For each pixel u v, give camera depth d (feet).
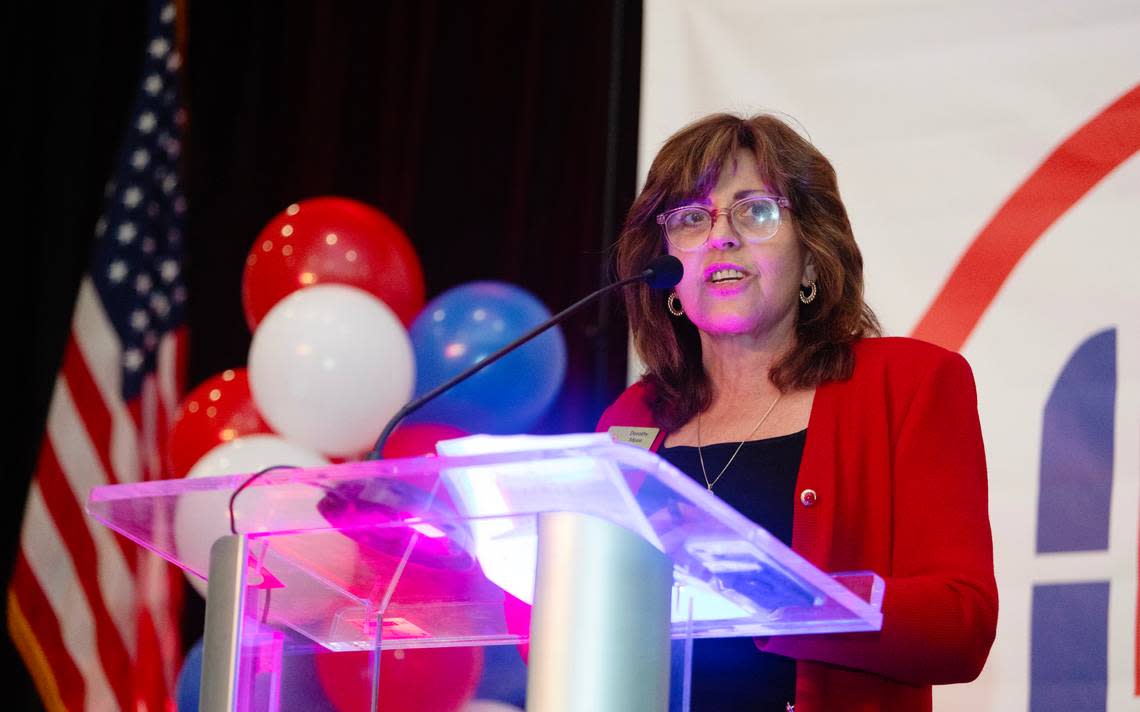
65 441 13.17
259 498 4.73
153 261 13.84
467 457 4.23
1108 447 9.03
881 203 9.88
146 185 13.96
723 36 10.57
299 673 5.57
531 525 4.66
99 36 15.14
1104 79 9.46
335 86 14.16
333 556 5.06
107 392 13.33
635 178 12.78
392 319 10.82
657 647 4.16
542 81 13.35
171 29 14.35
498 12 13.74
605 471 4.12
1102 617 8.86
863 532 6.33
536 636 4.09
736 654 6.17
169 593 13.14
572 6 13.39
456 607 5.49
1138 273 9.14
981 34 9.85
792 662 6.09
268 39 14.65
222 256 14.37
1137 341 9.07
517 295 10.97
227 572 4.72
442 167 13.62
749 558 4.48
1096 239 9.30
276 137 14.46
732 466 6.72
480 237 13.38
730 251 6.98
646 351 7.48
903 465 6.32
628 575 4.12
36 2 15.25
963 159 9.74
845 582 4.83
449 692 10.27
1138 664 8.73
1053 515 9.08
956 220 9.68
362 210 11.54
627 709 4.03
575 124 13.14
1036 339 9.32
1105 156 9.36
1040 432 9.20
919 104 9.93
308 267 11.11
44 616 12.79
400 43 13.93
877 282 9.76
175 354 13.56
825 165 7.23
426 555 4.99
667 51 10.70
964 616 5.48
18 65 15.15
